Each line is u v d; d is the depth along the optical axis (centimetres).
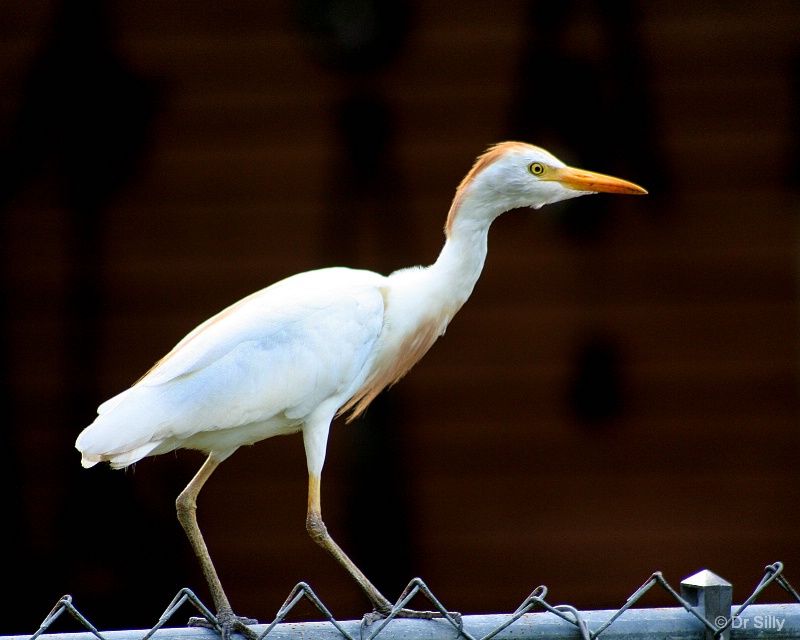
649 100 1092
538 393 1137
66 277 1096
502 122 1098
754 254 1116
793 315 1115
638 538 1123
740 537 1113
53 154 1081
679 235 1122
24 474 1088
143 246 1104
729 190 1109
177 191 1100
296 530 1121
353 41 1075
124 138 1085
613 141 1101
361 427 1138
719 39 1079
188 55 1070
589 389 1134
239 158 1099
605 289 1134
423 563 1127
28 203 1089
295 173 1105
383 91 1091
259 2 1061
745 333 1122
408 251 1115
